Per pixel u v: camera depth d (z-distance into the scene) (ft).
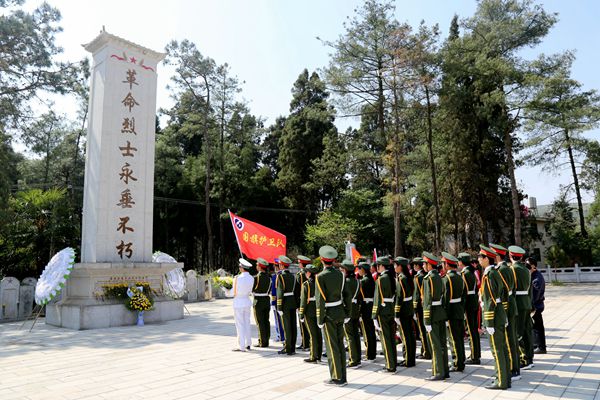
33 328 38.11
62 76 62.80
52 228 56.24
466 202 91.15
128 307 39.29
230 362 24.81
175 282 47.96
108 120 41.96
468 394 18.38
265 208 116.06
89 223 41.22
